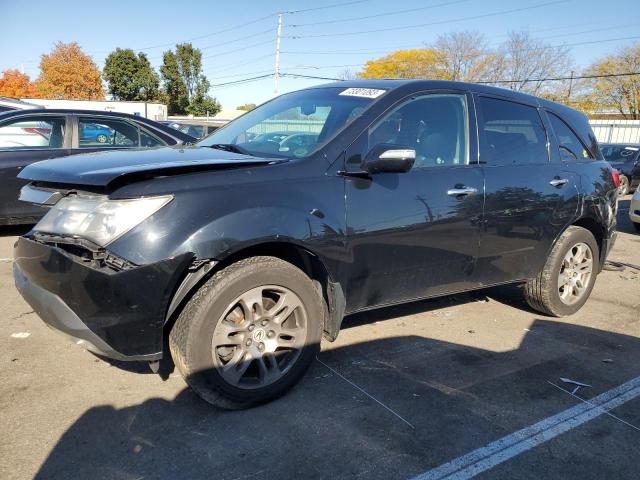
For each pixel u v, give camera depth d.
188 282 2.84
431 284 3.87
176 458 2.70
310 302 3.24
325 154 3.34
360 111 3.62
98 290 2.70
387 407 3.26
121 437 2.84
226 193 2.93
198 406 3.16
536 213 4.37
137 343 2.78
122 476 2.55
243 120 4.45
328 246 3.22
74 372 3.49
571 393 3.54
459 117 4.07
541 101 4.79
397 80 4.14
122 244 2.70
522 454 2.87
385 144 3.31
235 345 3.04
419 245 3.67
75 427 2.91
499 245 4.17
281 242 3.04
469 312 4.98
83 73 52.34
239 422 3.03
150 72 54.56
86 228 2.80
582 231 4.82
